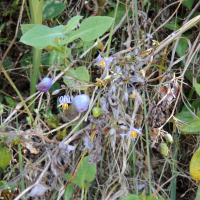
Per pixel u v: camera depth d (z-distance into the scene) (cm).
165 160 42
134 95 35
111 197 39
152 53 36
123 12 43
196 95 43
